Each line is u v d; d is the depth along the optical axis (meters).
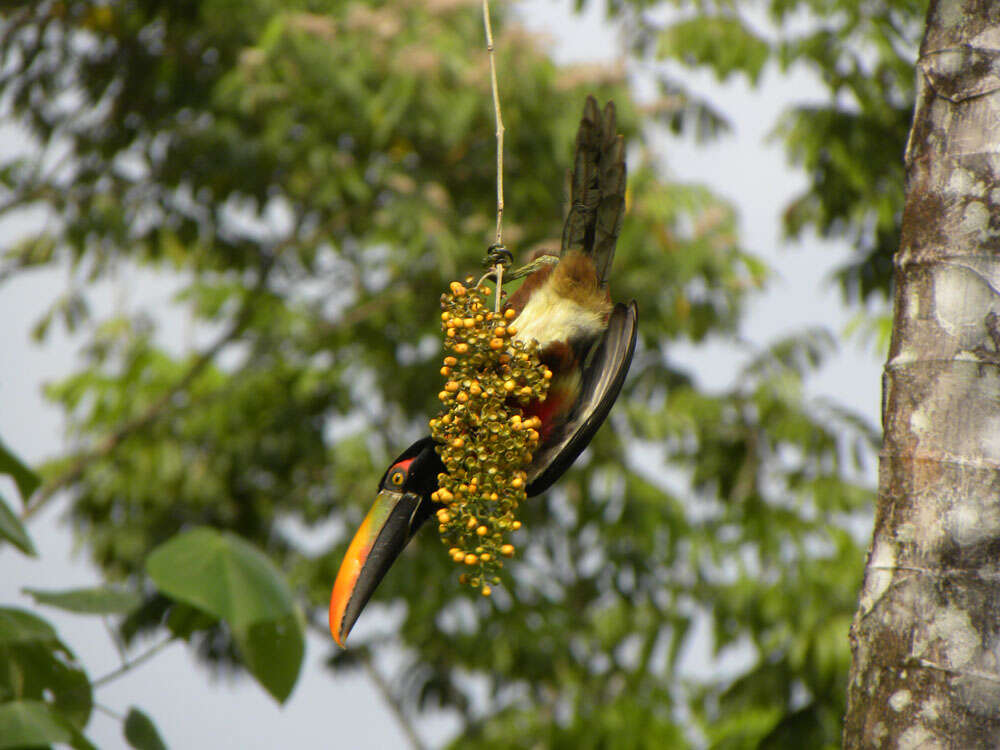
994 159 3.25
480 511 3.88
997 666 2.98
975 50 3.32
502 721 15.10
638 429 14.10
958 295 3.21
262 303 15.16
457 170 13.83
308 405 14.88
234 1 13.12
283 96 12.64
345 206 14.07
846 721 3.23
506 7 13.82
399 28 12.61
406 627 14.53
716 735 8.93
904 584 3.12
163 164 13.47
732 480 13.38
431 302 14.40
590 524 14.55
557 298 4.72
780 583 12.23
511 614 14.35
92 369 15.69
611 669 14.88
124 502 14.90
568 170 4.80
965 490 3.09
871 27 10.00
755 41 11.19
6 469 3.70
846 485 12.66
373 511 4.62
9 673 3.48
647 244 13.29
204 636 14.09
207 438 15.08
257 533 15.34
